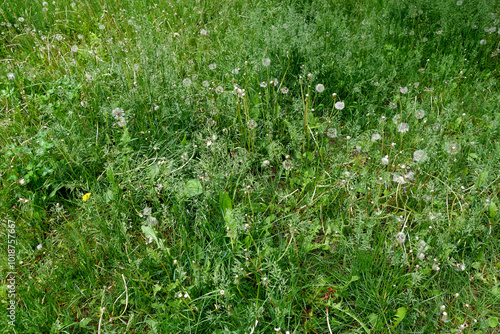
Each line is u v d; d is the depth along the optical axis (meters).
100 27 4.07
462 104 3.19
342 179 2.54
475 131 2.97
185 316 1.96
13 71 3.63
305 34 3.49
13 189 2.59
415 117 2.96
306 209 2.43
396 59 3.73
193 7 4.62
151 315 1.98
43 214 2.52
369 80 3.34
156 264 2.18
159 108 3.09
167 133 2.99
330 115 3.12
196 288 2.02
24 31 4.30
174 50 3.77
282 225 2.39
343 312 2.01
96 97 3.18
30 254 2.21
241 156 2.72
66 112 3.13
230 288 2.00
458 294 1.92
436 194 2.46
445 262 2.10
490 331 1.97
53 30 4.44
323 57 3.44
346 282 2.03
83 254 2.16
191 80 3.27
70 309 2.07
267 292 1.95
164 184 2.46
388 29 4.13
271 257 2.15
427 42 4.00
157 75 3.29
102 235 2.33
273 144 2.76
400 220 2.21
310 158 2.75
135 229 2.44
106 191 2.61
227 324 1.93
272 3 4.64
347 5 4.79
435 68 3.67
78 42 4.32
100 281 2.18
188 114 3.07
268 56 3.42
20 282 2.17
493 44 3.85
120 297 2.07
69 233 2.40
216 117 3.03
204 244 2.26
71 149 2.79
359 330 1.87
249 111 2.98
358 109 3.20
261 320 1.93
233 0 4.68
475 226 2.24
